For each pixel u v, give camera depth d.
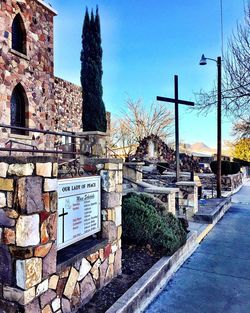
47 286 2.41
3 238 2.23
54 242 2.46
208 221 7.23
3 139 7.32
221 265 4.62
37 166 2.26
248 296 3.60
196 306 3.35
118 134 27.23
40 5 8.97
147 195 5.38
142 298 3.26
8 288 2.22
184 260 4.83
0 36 7.28
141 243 4.47
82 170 3.68
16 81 7.87
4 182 2.24
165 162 16.14
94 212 3.37
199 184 10.14
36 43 8.76
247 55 9.53
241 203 11.17
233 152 29.45
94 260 3.17
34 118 8.59
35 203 2.24
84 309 2.86
